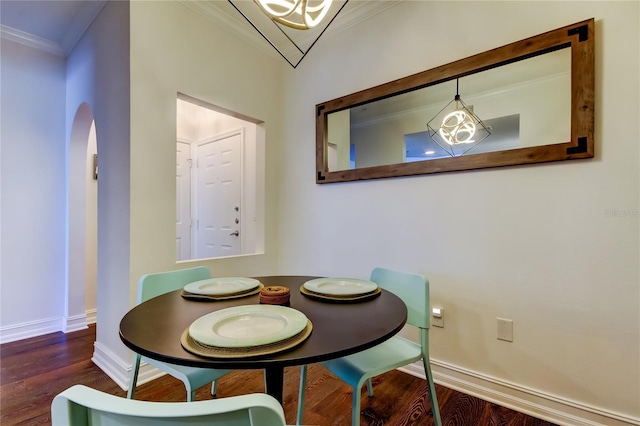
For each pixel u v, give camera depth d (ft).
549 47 5.03
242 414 1.38
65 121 9.22
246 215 10.55
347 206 7.77
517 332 5.41
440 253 6.27
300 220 8.77
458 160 5.94
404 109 6.72
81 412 1.49
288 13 4.03
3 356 7.37
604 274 4.68
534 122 5.20
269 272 9.04
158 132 6.52
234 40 8.13
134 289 6.10
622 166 4.54
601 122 4.67
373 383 6.24
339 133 7.86
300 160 8.79
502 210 5.57
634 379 4.48
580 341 4.87
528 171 5.31
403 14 6.79
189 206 12.43
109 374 6.48
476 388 5.80
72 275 9.15
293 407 5.47
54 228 9.07
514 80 5.40
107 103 6.81
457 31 6.05
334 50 8.03
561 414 4.99
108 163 6.76
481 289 5.79
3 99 8.22
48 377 6.40
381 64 7.12
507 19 5.51
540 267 5.21
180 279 5.15
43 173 8.86
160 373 6.47
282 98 9.29
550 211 5.12
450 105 6.10
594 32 4.68
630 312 4.51
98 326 7.11
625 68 4.52
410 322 4.69
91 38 7.58
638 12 4.45
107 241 6.75
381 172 7.02
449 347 6.15
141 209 6.23
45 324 8.90
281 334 2.56
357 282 4.55
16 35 8.20
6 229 8.31
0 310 8.21
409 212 6.70
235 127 10.97
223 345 2.37
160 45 6.58
